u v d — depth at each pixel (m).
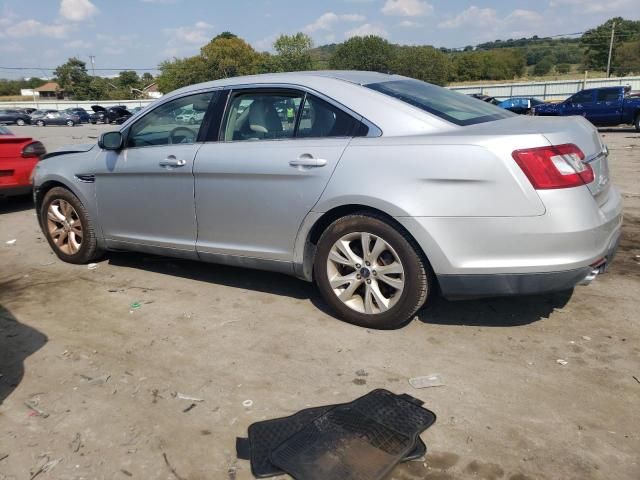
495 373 3.10
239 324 3.82
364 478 2.31
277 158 3.74
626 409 2.74
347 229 3.55
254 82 4.05
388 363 3.24
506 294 3.21
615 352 3.28
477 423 2.66
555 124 3.39
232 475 2.38
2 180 7.50
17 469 2.45
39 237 6.44
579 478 2.30
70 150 5.21
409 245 3.36
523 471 2.35
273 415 2.78
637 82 46.81
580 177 3.10
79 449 2.57
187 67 68.75
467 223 3.15
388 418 2.70
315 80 3.81
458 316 3.82
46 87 110.00
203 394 2.99
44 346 3.59
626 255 5.05
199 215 4.21
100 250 5.10
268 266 3.99
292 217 3.73
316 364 3.26
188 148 4.21
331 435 2.59
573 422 2.65
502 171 3.05
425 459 2.43
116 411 2.86
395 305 3.49
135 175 4.52
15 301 4.38
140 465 2.46
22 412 2.87
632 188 8.44
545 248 3.06
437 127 3.37
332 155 3.53
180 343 3.58
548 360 3.22
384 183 3.33
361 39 63.09
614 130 22.34
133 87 103.56
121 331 3.78
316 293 4.32
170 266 5.11
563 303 3.98
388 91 3.71
